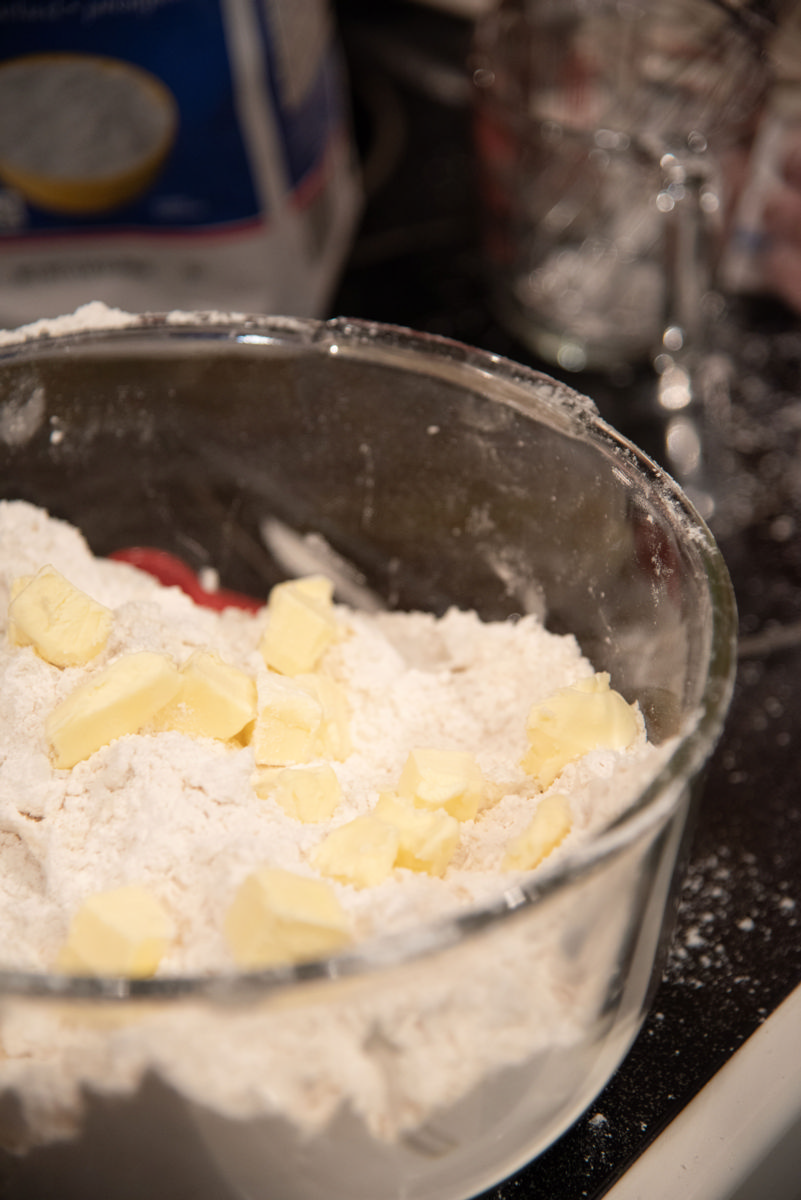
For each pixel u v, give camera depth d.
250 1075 0.36
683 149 0.57
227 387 0.48
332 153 0.70
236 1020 0.36
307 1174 0.39
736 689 0.53
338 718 0.45
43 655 0.45
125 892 0.39
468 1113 0.39
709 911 0.47
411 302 0.69
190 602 0.49
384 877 0.40
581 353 0.63
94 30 0.57
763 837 0.49
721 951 0.46
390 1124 0.38
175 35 0.57
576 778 0.42
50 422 0.48
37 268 0.63
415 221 0.75
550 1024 0.38
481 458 0.46
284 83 0.60
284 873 0.39
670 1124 0.43
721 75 0.60
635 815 0.37
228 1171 0.38
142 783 0.42
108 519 0.50
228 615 0.49
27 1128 0.38
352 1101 0.37
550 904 0.36
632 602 0.43
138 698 0.43
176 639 0.45
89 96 0.58
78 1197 0.40
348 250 0.73
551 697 0.43
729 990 0.46
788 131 0.60
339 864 0.40
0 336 0.47
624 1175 0.43
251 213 0.61
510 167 0.63
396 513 0.49
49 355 0.46
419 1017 0.36
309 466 0.49
